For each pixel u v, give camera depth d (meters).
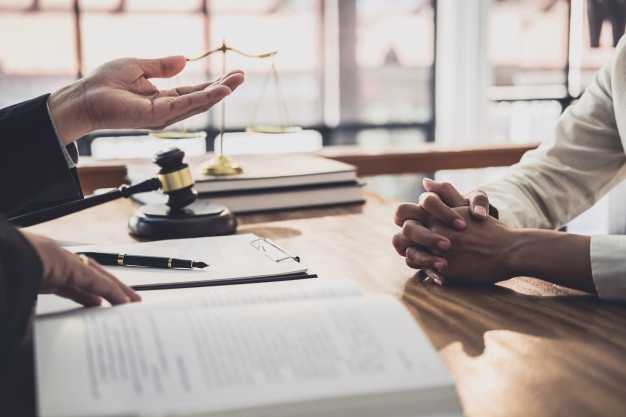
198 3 5.74
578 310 0.86
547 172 1.40
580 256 0.93
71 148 1.14
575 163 1.41
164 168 1.25
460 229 1.01
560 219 1.38
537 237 0.98
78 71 5.56
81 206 1.14
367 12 6.13
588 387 0.64
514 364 0.69
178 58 1.18
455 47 6.30
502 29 6.46
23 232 0.71
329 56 6.11
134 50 5.66
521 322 0.82
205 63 5.86
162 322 0.63
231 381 0.54
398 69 6.29
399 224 1.10
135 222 1.26
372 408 0.53
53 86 5.53
